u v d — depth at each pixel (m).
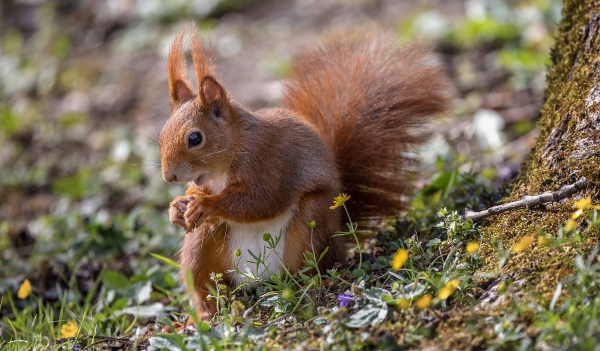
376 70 9.22
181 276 8.52
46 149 16.84
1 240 12.60
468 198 8.80
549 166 7.43
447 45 17.02
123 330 8.59
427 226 8.41
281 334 6.21
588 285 5.61
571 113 7.59
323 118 9.03
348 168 8.89
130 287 9.55
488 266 6.48
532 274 6.12
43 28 22.73
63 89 19.56
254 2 22.03
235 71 18.08
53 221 12.77
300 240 7.71
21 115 18.38
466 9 18.56
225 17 21.67
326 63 9.44
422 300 5.84
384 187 8.98
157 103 17.88
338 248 7.89
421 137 9.16
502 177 10.50
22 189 15.38
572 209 6.73
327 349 5.80
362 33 9.69
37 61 21.20
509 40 16.70
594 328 5.21
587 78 7.73
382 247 8.28
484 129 13.48
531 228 6.74
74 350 7.19
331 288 7.20
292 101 9.25
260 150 7.73
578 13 8.38
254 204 7.63
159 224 11.27
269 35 19.84
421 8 19.08
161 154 7.78
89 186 14.80
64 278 10.12
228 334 6.06
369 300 6.30
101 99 18.55
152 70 19.59
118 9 22.80
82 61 20.84
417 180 9.62
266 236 7.22
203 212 7.49
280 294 6.98
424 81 9.11
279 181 7.71
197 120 7.68
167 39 20.89
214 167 7.74
